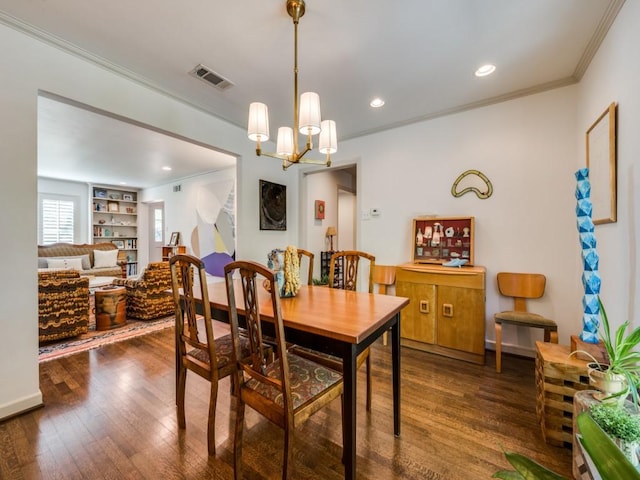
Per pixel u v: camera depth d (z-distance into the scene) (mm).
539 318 2363
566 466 1419
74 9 1678
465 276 2586
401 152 3381
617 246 1684
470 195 2947
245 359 1444
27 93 1830
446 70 2311
